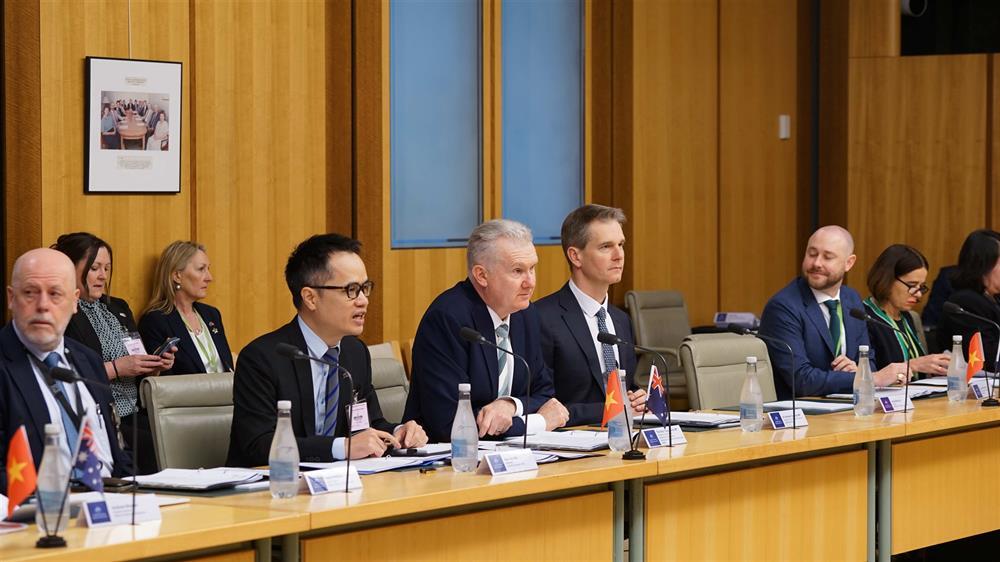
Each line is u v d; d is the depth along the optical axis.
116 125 6.53
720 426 4.55
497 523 3.46
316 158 7.36
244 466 3.96
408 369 6.91
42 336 3.60
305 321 4.14
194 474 3.44
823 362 5.80
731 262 9.66
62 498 2.71
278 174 7.18
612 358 4.99
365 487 3.33
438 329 4.46
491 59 8.14
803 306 5.83
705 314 9.52
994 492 5.16
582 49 8.72
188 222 6.84
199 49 6.84
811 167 10.12
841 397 5.48
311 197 7.34
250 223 7.07
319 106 7.37
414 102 7.83
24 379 3.59
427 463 3.71
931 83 9.79
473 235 4.54
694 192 9.44
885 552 4.70
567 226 5.03
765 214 9.84
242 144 7.03
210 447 4.19
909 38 10.18
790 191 9.98
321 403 4.12
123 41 6.56
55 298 3.61
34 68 6.29
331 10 7.44
